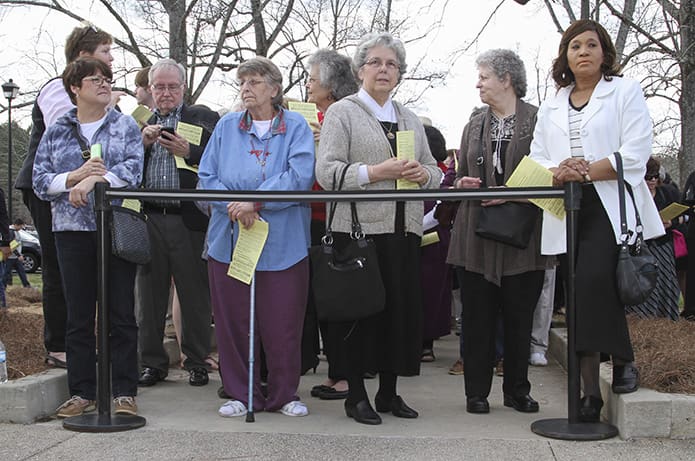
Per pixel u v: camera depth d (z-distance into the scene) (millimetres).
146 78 6266
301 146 4480
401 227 4254
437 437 3930
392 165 4152
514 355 4609
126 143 4488
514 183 4145
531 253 4418
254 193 4059
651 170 7156
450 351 7484
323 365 6559
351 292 4055
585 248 3994
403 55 4457
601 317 3902
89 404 4469
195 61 9812
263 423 4281
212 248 4527
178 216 5441
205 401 4930
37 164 4426
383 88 4391
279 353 4484
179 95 5645
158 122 5660
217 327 4559
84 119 4508
